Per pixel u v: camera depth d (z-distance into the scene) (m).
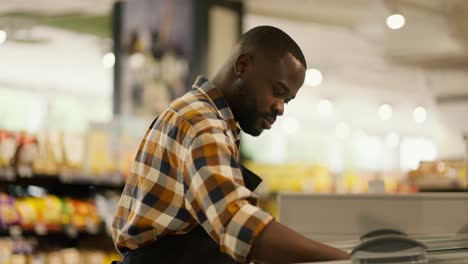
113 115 6.40
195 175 1.28
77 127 10.94
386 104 12.02
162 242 1.43
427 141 14.98
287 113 12.99
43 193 5.27
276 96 1.49
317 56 9.87
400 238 1.03
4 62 9.52
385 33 8.58
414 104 12.12
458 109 10.62
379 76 10.51
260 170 6.56
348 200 2.24
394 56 9.29
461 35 8.27
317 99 12.06
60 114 10.92
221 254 1.43
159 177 1.40
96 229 5.14
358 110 12.89
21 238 4.98
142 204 1.42
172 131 1.38
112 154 5.17
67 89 11.01
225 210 1.24
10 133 4.91
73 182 5.17
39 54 9.14
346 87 11.25
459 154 10.12
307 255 1.21
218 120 1.38
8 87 10.62
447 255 1.15
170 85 6.11
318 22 8.25
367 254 1.01
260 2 7.41
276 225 1.23
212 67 6.16
